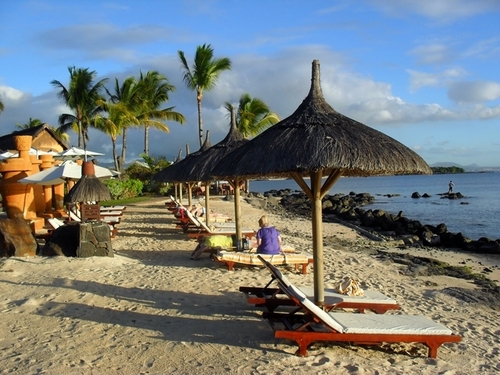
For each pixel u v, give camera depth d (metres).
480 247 19.25
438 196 61.34
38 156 19.44
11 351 5.31
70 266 9.61
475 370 5.13
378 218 28.59
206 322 6.38
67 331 5.98
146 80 42.75
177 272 9.41
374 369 4.97
